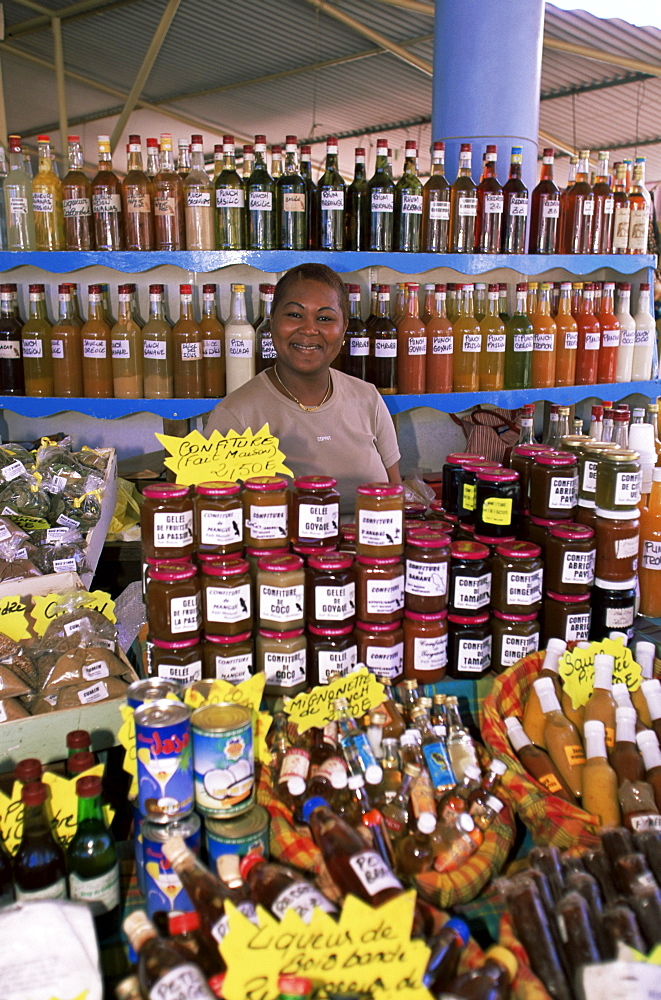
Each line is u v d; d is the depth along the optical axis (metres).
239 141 10.18
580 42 5.46
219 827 1.14
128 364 2.63
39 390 2.67
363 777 1.28
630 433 2.05
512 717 1.52
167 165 2.54
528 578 1.61
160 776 1.10
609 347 3.09
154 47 5.81
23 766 1.12
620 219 3.06
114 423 3.06
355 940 0.91
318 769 1.32
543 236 2.86
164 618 1.44
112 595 2.63
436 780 1.34
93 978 0.92
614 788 1.37
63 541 2.23
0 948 0.94
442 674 1.60
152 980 0.89
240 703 1.29
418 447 3.30
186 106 8.98
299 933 0.89
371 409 2.36
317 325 2.09
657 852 1.21
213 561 1.49
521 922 1.08
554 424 2.69
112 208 2.51
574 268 2.93
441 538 1.55
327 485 1.59
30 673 1.55
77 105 9.51
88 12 6.38
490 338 2.86
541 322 2.92
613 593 1.69
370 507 1.50
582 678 1.55
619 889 1.16
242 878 1.05
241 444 1.67
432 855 1.25
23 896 1.11
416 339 2.72
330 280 2.12
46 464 2.42
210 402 2.63
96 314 2.64
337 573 1.51
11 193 2.58
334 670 1.52
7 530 2.14
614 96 6.61
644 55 5.66
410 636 1.57
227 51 6.89
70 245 2.55
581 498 1.76
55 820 1.19
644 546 1.84
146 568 1.49
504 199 2.79
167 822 1.11
